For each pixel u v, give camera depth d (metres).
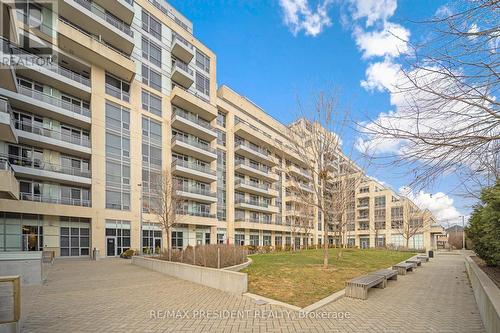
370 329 5.58
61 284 10.92
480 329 5.60
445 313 6.70
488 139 3.44
